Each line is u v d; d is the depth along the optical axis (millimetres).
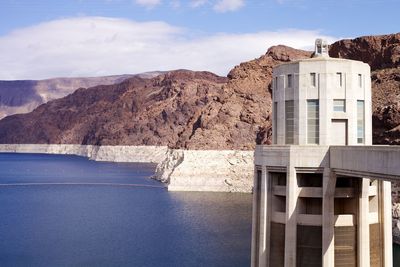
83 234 133875
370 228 53469
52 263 102438
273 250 54031
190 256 105812
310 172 51875
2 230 141375
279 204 54688
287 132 55688
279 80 56250
